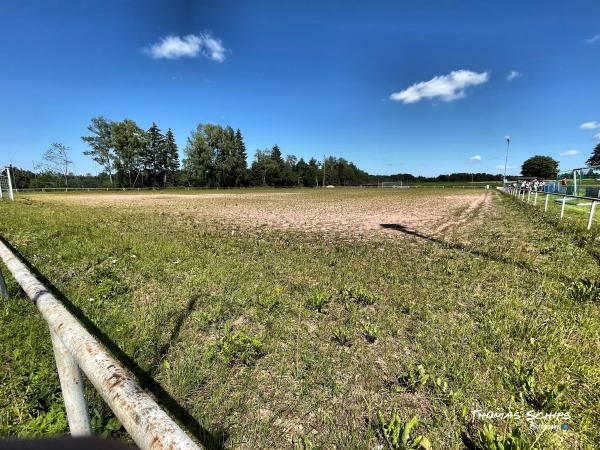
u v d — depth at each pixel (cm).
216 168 8550
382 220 1389
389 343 342
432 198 3219
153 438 87
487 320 386
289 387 273
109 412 236
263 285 509
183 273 570
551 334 344
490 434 209
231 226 1184
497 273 574
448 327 372
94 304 421
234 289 492
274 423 236
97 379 112
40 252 671
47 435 213
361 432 228
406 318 401
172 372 286
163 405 247
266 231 1072
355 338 353
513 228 1107
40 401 250
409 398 261
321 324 385
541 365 293
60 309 160
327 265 639
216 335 361
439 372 289
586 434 220
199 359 310
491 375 279
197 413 240
